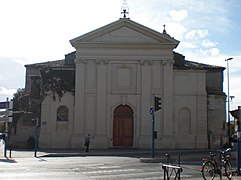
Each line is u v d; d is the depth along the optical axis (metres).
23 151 33.22
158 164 21.48
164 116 37.56
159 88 37.94
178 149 36.69
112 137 37.66
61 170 18.19
